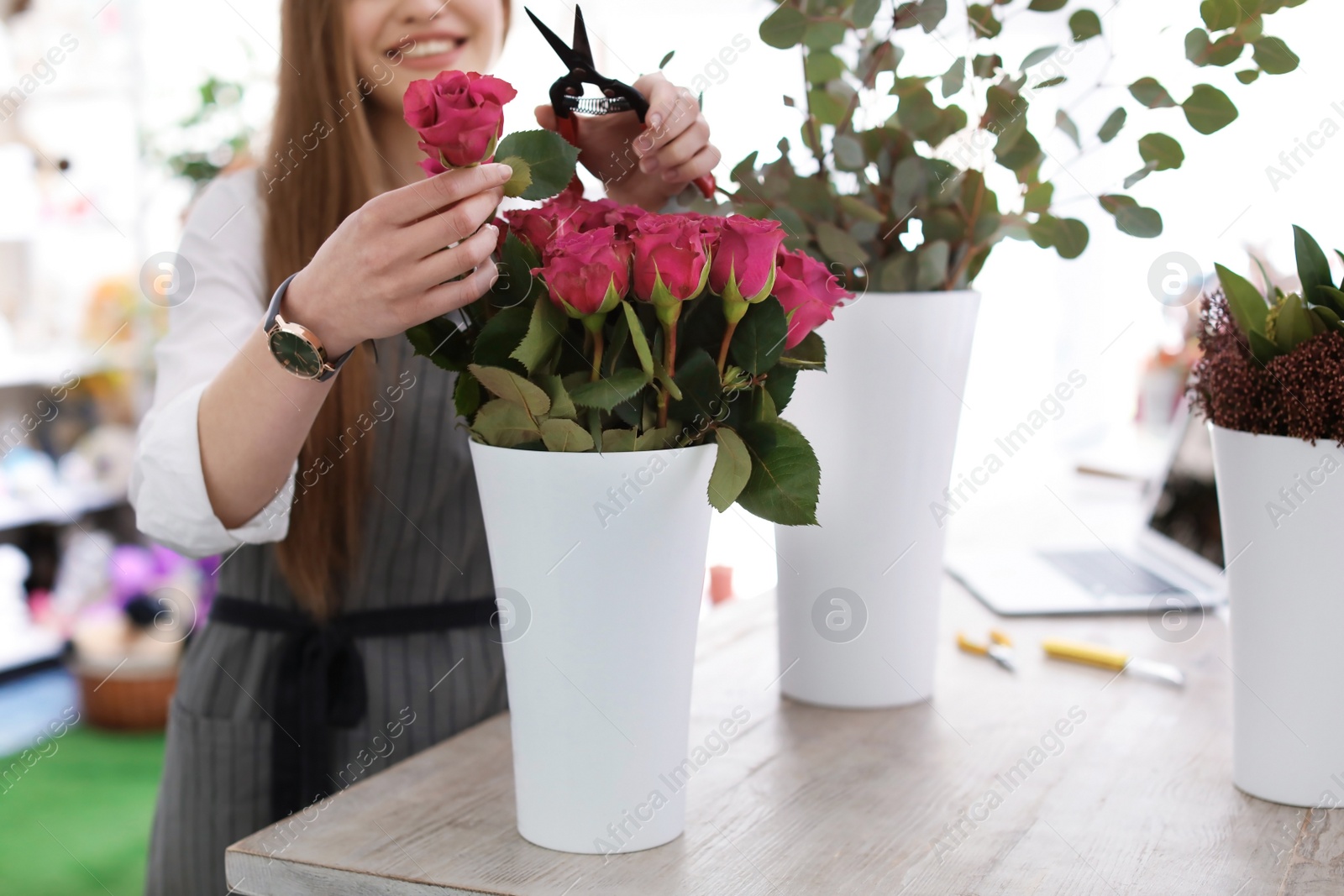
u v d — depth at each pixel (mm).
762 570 1855
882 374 801
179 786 1052
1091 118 1708
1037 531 1521
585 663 603
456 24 1040
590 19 1831
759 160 854
